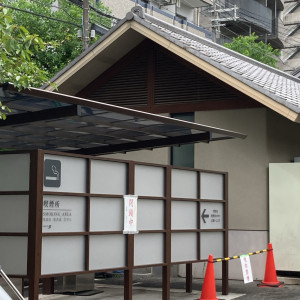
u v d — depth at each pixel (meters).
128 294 11.58
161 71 18.67
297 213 16.52
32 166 9.81
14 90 9.44
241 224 17.28
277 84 17.91
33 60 26.14
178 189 12.89
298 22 72.31
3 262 9.93
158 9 44.03
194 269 17.52
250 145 17.39
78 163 10.63
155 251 12.26
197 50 17.11
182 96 18.34
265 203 17.09
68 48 26.86
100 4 30.67
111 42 17.77
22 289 12.20
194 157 18.09
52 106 11.20
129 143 15.07
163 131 14.20
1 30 8.59
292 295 14.09
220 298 13.57
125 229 11.40
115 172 11.38
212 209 13.80
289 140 18.08
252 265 17.00
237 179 17.47
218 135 15.16
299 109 14.99
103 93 19.34
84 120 12.31
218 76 16.30
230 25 59.59
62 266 10.25
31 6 26.66
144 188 12.03
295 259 16.45
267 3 67.12
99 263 10.96
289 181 16.66
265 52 43.62
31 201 9.77
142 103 18.84
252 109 17.45
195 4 49.91
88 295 13.84
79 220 10.61
